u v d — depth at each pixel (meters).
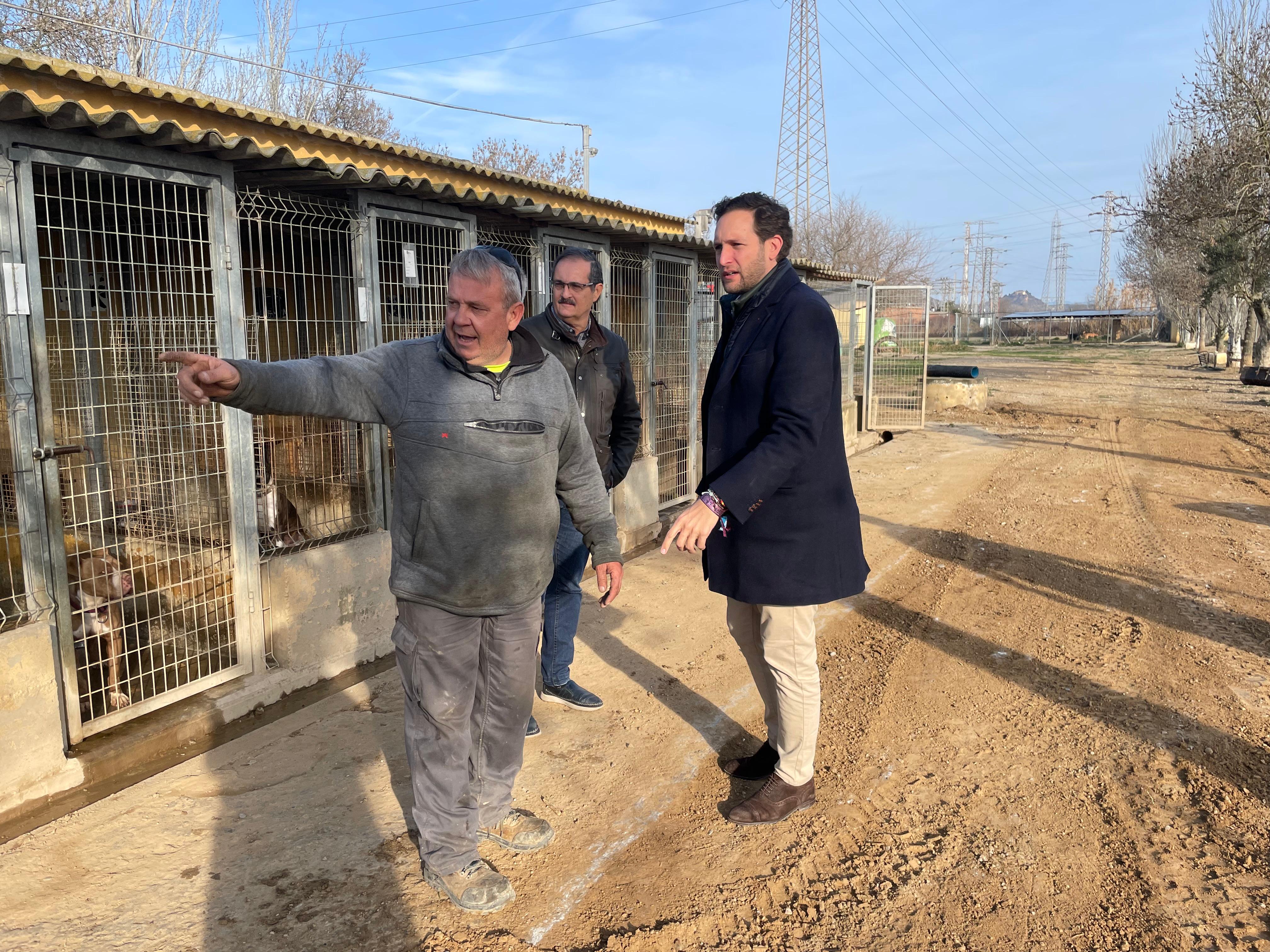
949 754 3.52
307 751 3.47
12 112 2.79
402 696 4.02
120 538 4.45
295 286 4.20
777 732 3.10
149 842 2.83
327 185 4.16
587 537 2.77
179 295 3.94
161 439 4.41
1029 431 13.91
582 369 3.62
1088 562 6.36
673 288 7.37
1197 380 24.66
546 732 3.68
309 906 2.54
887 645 4.73
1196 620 5.12
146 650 4.32
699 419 7.94
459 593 2.42
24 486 3.02
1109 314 63.59
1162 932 2.46
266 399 2.05
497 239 5.50
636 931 2.46
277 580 4.03
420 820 2.56
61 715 3.13
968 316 71.44
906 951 2.40
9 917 2.45
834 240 38.09
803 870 2.77
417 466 2.33
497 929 2.47
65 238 3.32
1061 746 3.58
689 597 5.55
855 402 11.95
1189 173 18.84
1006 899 2.62
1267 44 16.75
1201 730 3.70
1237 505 8.34
